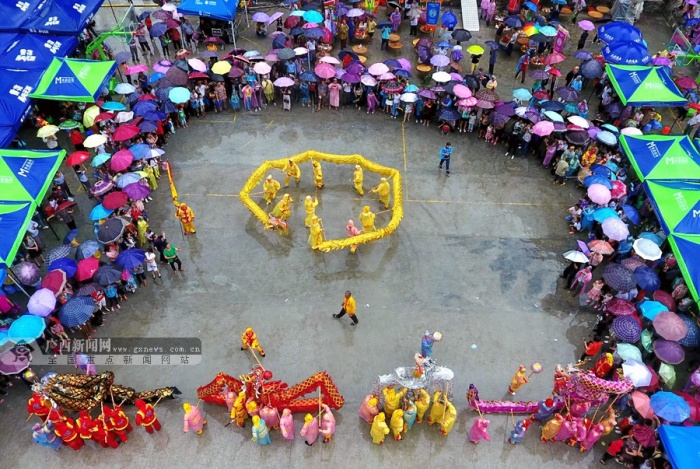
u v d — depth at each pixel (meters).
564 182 25.22
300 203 23.88
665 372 16.50
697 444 13.85
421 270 21.16
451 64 30.89
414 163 26.19
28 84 25.20
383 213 23.47
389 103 28.30
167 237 22.23
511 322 19.48
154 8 37.59
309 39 31.89
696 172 21.56
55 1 28.81
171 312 19.50
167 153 26.31
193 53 33.75
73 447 15.73
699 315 18.59
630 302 18.86
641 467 14.82
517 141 26.09
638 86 26.19
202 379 17.62
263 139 27.41
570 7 38.06
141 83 28.11
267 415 15.43
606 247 19.47
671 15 37.44
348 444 16.08
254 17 33.34
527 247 22.25
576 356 18.53
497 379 17.80
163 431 16.30
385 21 34.44
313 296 20.12
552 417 16.44
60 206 21.34
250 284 20.52
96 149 24.39
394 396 15.52
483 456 15.90
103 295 18.78
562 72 32.75
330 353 18.38
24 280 18.19
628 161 24.88
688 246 18.70
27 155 21.31
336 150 26.78
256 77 29.19
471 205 24.02
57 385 15.80
